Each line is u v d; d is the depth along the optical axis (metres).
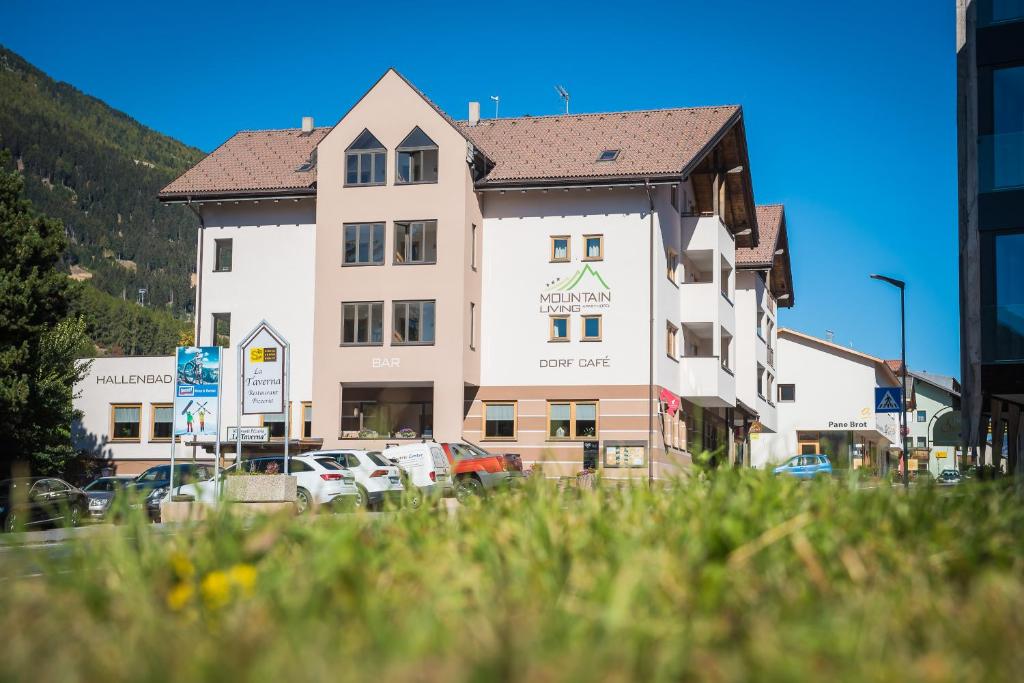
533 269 43.19
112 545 5.87
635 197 42.59
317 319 43.00
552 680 3.65
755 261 55.00
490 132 46.66
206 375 23.11
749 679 3.82
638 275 42.34
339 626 4.50
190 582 5.46
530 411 42.72
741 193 50.22
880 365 74.50
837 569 5.39
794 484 7.59
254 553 6.01
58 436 41.03
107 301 171.75
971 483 8.25
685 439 46.09
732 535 5.52
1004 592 4.95
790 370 72.31
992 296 26.23
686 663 3.95
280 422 44.53
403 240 42.59
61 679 3.90
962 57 31.62
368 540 6.57
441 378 41.84
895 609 4.71
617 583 4.60
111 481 32.88
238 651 4.04
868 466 8.89
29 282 38.25
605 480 8.72
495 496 8.16
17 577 5.98
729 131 46.03
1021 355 25.94
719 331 46.25
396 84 43.09
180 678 3.83
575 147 44.66
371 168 43.00
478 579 5.32
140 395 46.25
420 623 4.33
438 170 42.38
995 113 26.61
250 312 44.97
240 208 45.41
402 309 42.38
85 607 5.06
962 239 31.34
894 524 6.53
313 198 44.59
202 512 6.94
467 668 3.74
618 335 42.31
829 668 3.97
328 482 28.05
